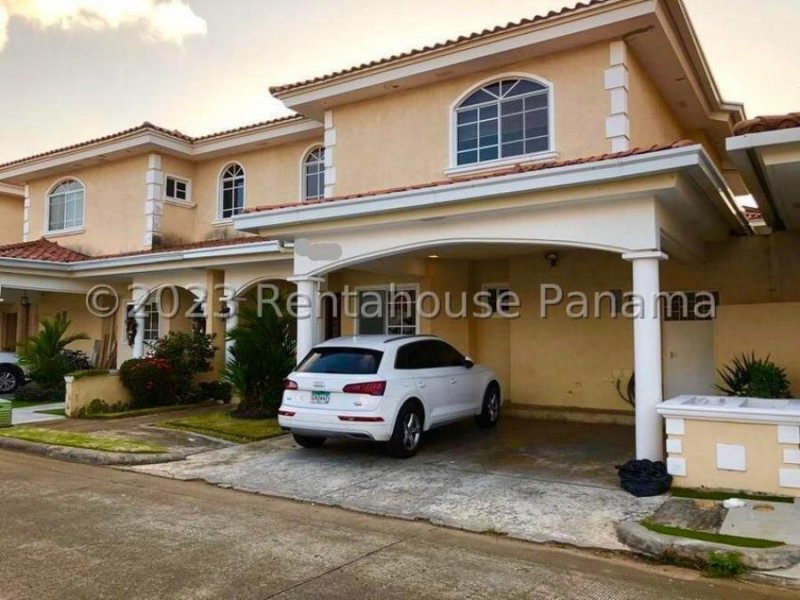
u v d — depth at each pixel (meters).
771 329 9.43
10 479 8.10
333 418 8.68
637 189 7.36
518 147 11.33
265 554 5.36
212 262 14.81
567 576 4.95
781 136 6.34
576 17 10.15
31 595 4.45
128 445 9.71
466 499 7.07
